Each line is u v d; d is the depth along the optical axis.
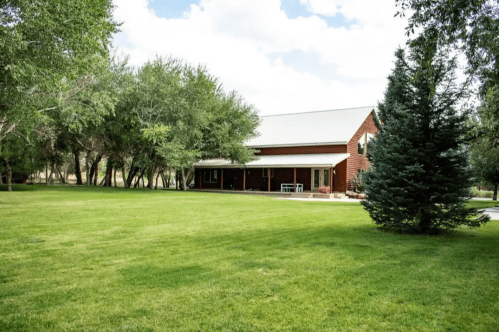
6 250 6.92
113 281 5.01
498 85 8.17
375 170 10.68
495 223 12.67
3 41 9.66
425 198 9.74
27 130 15.15
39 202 16.55
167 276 5.26
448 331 3.54
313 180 32.88
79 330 3.46
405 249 7.52
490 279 5.30
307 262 6.19
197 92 29.27
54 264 5.91
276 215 13.72
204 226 10.43
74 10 11.41
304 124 37.19
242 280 5.10
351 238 8.75
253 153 35.16
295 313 3.94
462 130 9.35
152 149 30.23
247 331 3.48
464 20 6.86
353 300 4.36
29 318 3.73
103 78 24.30
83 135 30.42
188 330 3.48
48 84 11.86
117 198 20.16
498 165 24.31
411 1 7.45
